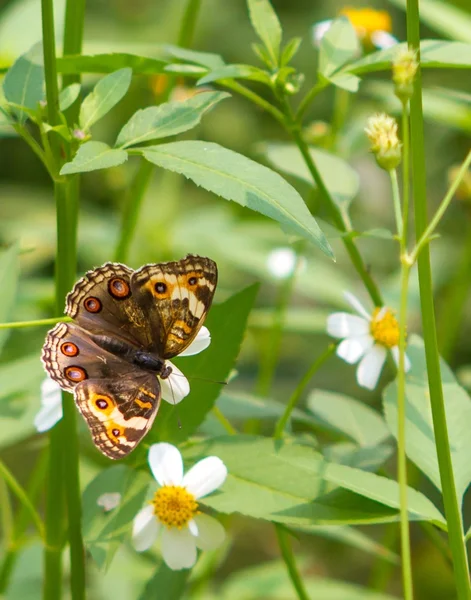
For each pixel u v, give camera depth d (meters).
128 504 0.76
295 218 0.72
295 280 0.96
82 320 0.77
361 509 0.75
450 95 0.82
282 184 0.73
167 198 1.09
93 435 0.75
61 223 0.76
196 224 1.07
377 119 0.75
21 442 1.12
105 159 0.73
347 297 0.81
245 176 0.73
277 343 0.92
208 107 0.75
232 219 1.09
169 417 0.77
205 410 0.78
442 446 0.74
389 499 0.74
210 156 0.73
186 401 0.78
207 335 0.77
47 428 0.76
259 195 0.73
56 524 0.79
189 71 0.79
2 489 0.83
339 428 0.82
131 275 0.77
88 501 0.76
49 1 0.75
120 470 0.77
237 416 0.82
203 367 0.78
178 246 1.06
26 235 1.08
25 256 1.05
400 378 0.72
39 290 0.93
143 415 0.76
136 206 0.87
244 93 0.80
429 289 0.74
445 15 0.89
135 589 0.91
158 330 0.77
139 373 0.76
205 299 0.76
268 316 0.95
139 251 1.06
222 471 0.76
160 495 0.76
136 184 0.87
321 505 0.75
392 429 0.76
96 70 0.79
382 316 0.80
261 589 0.89
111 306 0.77
